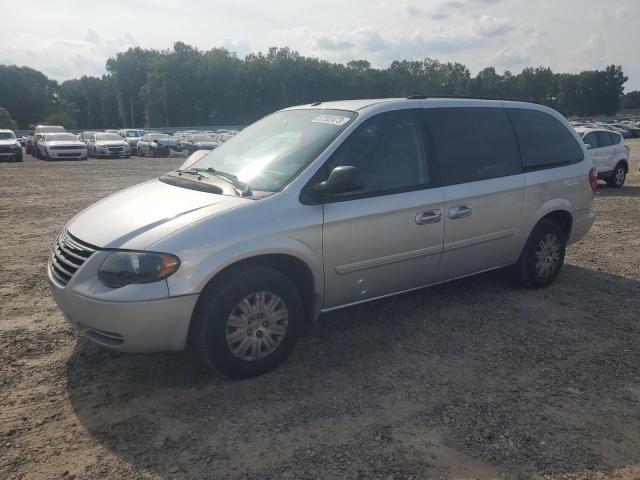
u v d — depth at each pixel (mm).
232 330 3457
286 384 3555
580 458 2838
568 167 5504
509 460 2809
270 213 3545
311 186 3754
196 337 3400
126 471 2691
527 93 132625
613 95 132375
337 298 4000
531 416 3213
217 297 3344
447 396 3428
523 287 5473
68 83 136375
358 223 3889
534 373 3746
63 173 19125
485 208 4691
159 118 107688
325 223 3729
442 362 3891
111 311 3150
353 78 112562
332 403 3330
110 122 130250
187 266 3230
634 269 6305
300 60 110688
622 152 14789
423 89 119438
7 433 2977
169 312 3211
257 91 108312
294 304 3689
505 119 5090
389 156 4180
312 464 2754
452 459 2807
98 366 3752
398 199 4102
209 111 109500
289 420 3141
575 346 4188
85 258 3340
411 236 4207
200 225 3342
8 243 7223
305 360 3898
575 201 5570
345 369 3771
